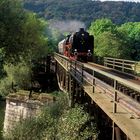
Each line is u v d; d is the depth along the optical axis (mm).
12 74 55656
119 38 92875
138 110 12867
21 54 46312
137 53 99875
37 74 58438
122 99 15961
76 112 24047
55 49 91062
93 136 20406
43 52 53188
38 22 51219
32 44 49375
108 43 81750
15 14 43562
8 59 45531
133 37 102375
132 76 26375
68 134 23000
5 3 42312
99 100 15805
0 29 41625
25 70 55344
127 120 11922
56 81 54531
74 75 27641
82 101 26094
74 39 46469
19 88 56031
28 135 30875
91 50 46812
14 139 31906
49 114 31000
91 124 21297
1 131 38562
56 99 36281
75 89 29297
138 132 10336
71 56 46281
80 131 22203
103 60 42312
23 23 44688
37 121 31109
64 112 28234
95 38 84688
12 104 39688
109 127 18438
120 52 82438
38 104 37594
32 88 56438
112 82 24453
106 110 13672
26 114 38500
